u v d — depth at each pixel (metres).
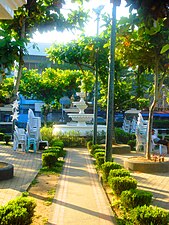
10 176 8.92
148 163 10.49
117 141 19.91
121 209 6.05
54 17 10.75
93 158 13.48
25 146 15.42
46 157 10.64
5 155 14.09
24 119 33.16
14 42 4.91
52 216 5.64
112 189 6.91
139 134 16.17
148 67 11.41
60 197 7.00
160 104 35.22
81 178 9.16
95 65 16.66
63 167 11.12
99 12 12.44
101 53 16.19
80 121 20.48
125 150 15.75
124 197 5.71
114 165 8.31
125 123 26.62
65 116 36.09
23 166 11.20
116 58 11.45
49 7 10.30
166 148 17.20
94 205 6.39
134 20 2.72
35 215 5.65
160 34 9.59
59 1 8.93
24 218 4.26
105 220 5.46
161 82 11.52
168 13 2.20
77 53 17.64
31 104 37.28
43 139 18.61
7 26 9.68
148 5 2.18
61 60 18.45
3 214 4.31
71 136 18.81
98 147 14.00
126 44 9.43
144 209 4.75
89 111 31.83
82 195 7.20
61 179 9.00
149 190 8.08
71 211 5.96
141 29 2.68
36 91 30.58
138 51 10.54
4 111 31.81
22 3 3.82
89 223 5.30
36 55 41.59
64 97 33.56
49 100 30.92
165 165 10.61
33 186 8.08
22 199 4.78
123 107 20.14
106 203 6.53
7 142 18.89
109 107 9.09
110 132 9.13
